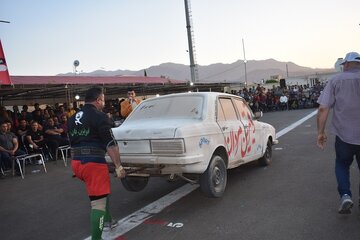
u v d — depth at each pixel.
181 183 7.00
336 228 4.30
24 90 14.69
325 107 4.55
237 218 4.85
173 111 6.04
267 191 6.01
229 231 4.43
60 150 11.83
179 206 5.55
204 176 5.45
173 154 5.08
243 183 6.62
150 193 6.44
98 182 4.03
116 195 6.48
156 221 4.96
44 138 11.82
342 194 4.55
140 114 6.34
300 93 27.55
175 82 22.53
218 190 5.61
